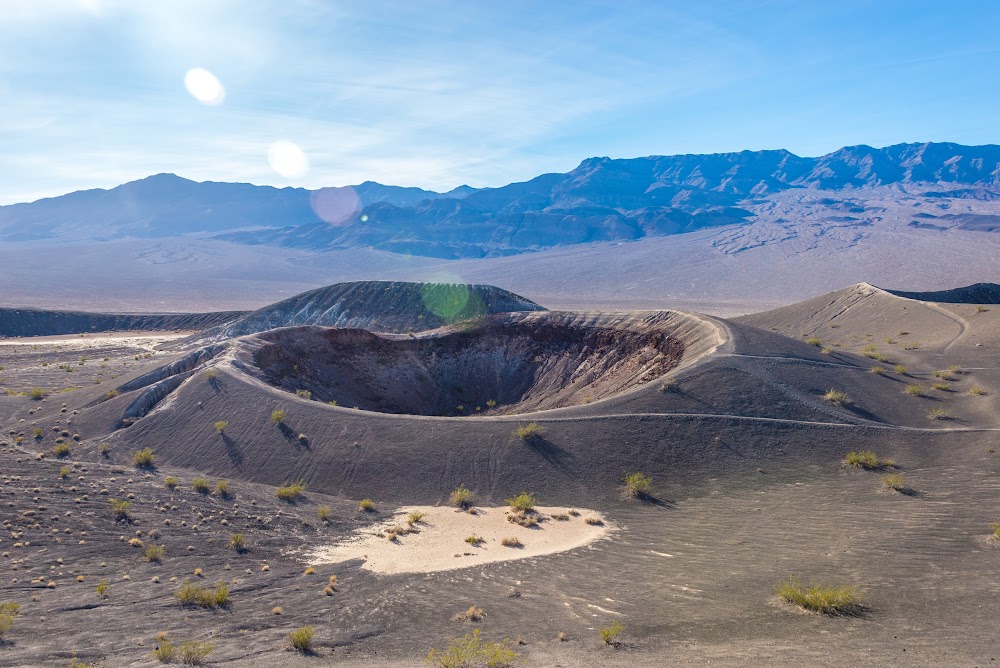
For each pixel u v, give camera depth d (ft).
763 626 55.67
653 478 119.85
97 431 152.87
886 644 48.34
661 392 150.20
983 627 50.03
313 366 213.05
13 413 172.04
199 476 126.21
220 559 81.10
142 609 62.03
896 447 121.08
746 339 184.14
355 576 77.25
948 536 77.77
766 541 84.99
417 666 49.44
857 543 79.15
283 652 52.95
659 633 56.03
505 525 104.01
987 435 120.67
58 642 52.26
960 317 244.01
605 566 79.71
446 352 251.60
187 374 177.68
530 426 136.87
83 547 79.10
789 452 123.24
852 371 166.50
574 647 53.21
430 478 125.18
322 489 124.47
